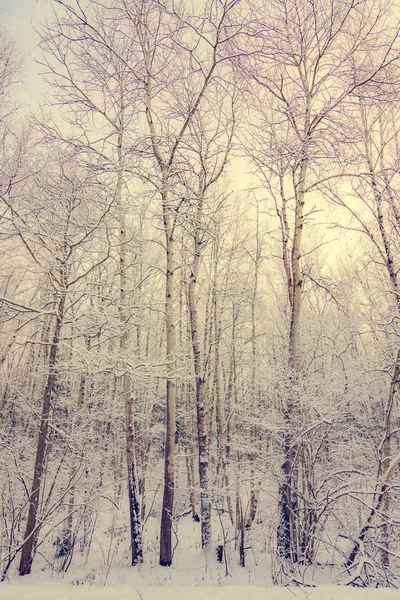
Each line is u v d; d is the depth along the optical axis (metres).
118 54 9.59
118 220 9.62
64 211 8.77
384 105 9.80
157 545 10.43
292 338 9.23
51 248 8.41
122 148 9.46
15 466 8.70
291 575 6.58
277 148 9.35
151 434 14.56
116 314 9.15
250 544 10.03
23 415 11.32
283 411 9.39
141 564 8.85
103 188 8.95
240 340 17.58
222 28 8.83
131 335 14.70
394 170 9.30
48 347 11.39
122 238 10.68
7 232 8.30
